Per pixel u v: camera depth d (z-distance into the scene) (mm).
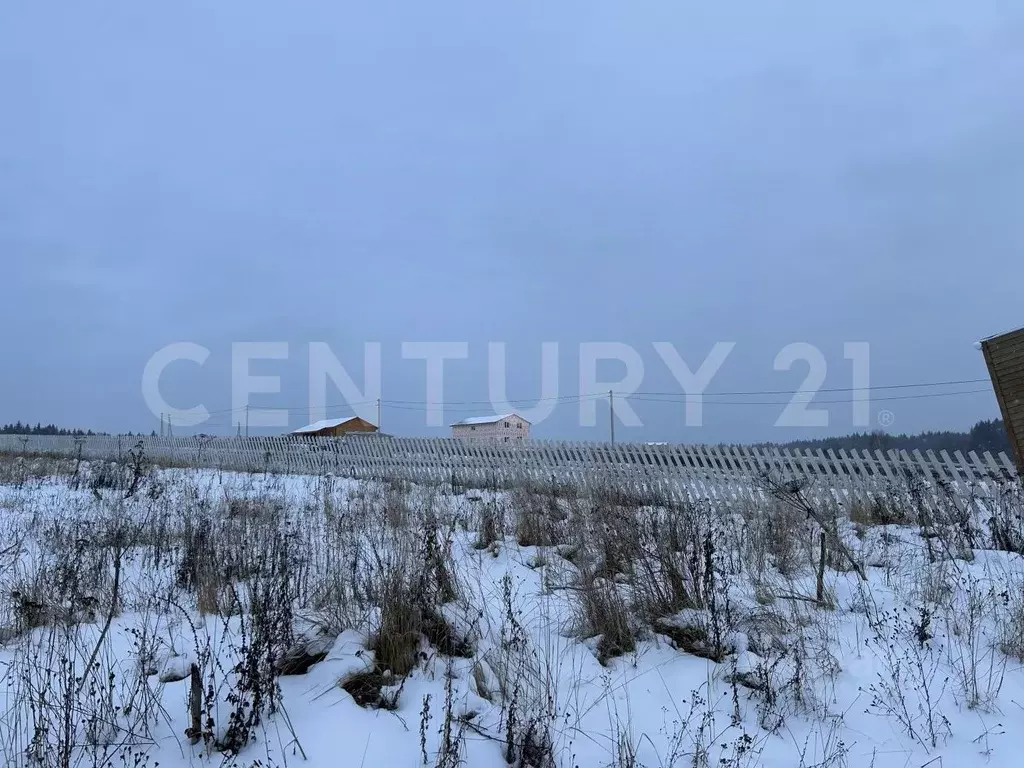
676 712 3588
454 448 15039
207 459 22875
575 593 4898
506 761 3141
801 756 3154
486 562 6277
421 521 6887
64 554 5621
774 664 3736
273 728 3271
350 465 17672
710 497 10203
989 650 4246
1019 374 9414
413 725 3355
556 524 7242
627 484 10844
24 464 15414
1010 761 3168
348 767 2998
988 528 7387
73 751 3006
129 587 5523
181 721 3309
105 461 16750
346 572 5211
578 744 3301
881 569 5992
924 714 3564
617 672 4031
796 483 7805
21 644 4078
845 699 3754
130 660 3889
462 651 4141
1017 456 9305
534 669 3824
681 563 5066
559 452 12992
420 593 4180
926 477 9117
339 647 3967
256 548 6051
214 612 4805
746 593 5059
